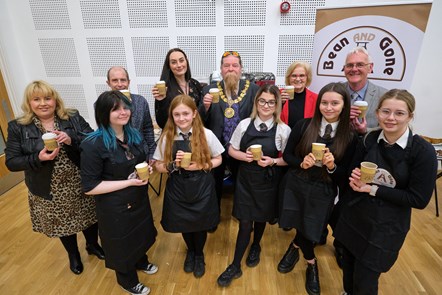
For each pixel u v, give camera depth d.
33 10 3.31
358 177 1.29
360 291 1.41
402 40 2.24
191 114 1.59
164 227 1.78
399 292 1.78
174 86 2.26
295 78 2.01
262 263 2.04
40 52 3.53
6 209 2.78
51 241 2.30
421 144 1.15
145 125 2.13
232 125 2.07
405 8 2.17
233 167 2.26
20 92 3.56
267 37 3.19
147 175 1.48
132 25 3.29
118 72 2.06
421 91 3.32
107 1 3.20
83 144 1.38
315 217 1.58
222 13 3.14
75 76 3.62
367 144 1.34
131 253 1.56
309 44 3.16
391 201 1.23
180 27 3.25
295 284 1.85
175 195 1.69
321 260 2.07
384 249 1.29
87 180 1.39
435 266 2.00
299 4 3.02
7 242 2.29
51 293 1.80
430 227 2.45
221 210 2.76
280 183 1.74
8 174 3.24
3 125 3.32
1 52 3.27
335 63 2.51
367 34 2.34
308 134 1.52
